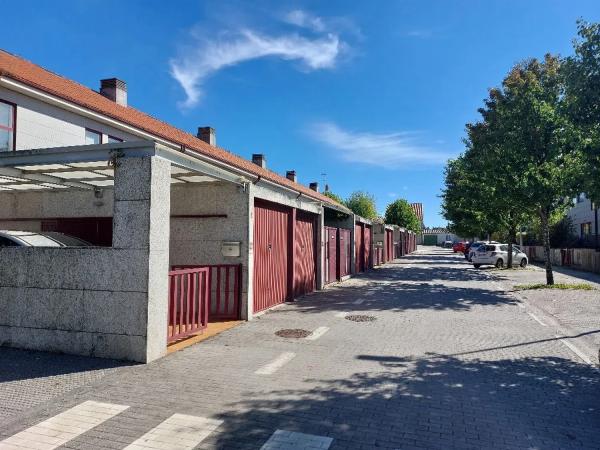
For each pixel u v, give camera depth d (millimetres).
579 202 35031
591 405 5090
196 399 5098
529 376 6121
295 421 4531
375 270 26875
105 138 14086
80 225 11023
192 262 10344
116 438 4129
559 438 4250
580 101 10102
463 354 7246
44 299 7000
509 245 28016
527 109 16266
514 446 4074
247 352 7184
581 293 15000
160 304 6793
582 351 7523
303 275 14773
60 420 4516
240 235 10094
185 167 7512
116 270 6641
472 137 21797
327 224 22578
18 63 13133
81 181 9500
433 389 5543
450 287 17250
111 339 6652
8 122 11320
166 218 6887
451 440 4172
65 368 6215
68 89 13609
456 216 39875
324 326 9398
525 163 16469
